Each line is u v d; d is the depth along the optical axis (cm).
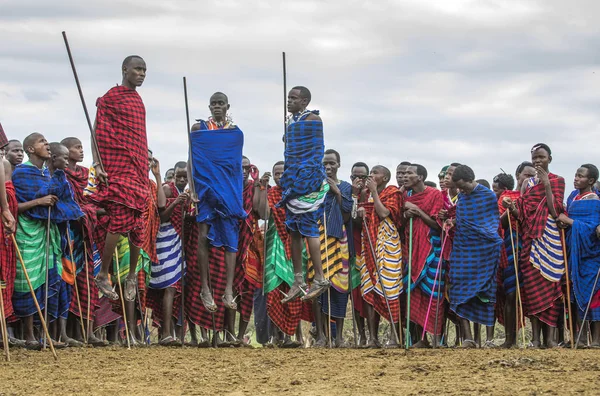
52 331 1480
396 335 1568
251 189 1602
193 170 1402
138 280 1540
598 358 1196
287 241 1622
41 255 1434
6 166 1393
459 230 1598
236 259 1586
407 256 1647
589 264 1571
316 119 1305
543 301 1577
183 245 1505
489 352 1341
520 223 1625
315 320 1630
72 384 959
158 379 994
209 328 1565
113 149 1298
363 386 923
